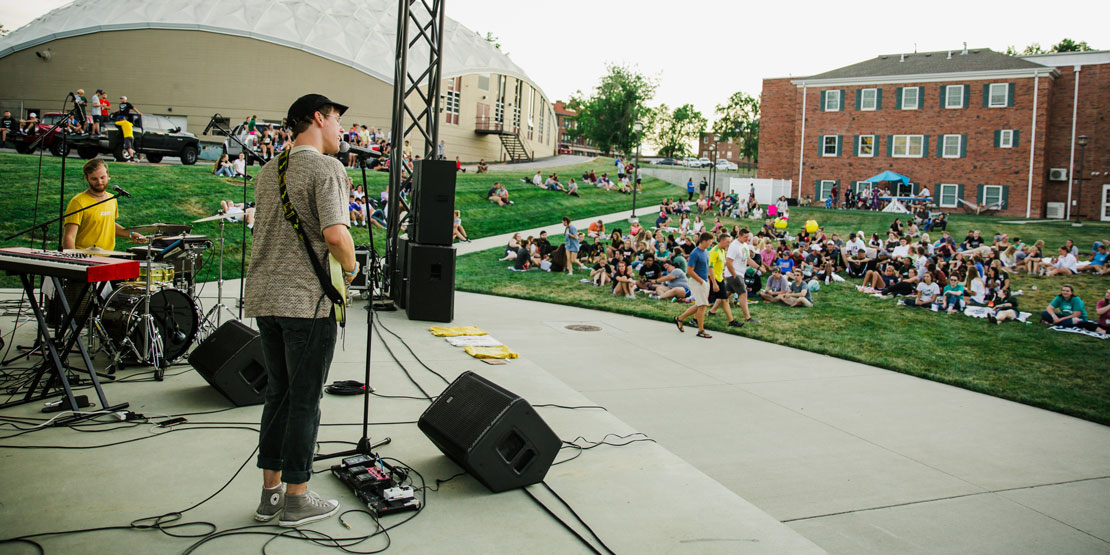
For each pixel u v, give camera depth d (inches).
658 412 246.2
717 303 489.4
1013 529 164.2
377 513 124.1
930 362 363.9
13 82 1488.7
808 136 1669.5
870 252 722.2
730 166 2878.9
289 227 114.5
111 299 223.5
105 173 229.0
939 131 1528.1
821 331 441.7
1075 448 231.3
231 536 113.3
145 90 1456.7
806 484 186.1
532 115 2161.7
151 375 221.0
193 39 1444.4
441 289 372.8
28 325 298.0
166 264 252.5
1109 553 153.2
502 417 138.6
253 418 178.4
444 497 136.1
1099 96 1446.9
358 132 1082.1
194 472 140.6
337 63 1476.4
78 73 1462.8
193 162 938.7
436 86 418.9
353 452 155.1
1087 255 919.0
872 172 1604.3
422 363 263.7
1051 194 1493.6
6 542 106.8
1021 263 738.2
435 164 369.7
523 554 114.2
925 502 178.4
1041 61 1514.5
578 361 321.7
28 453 147.0
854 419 252.4
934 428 246.4
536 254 700.7
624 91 2696.9
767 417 248.1
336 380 227.8
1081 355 393.4
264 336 118.7
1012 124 1456.7
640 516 133.8
